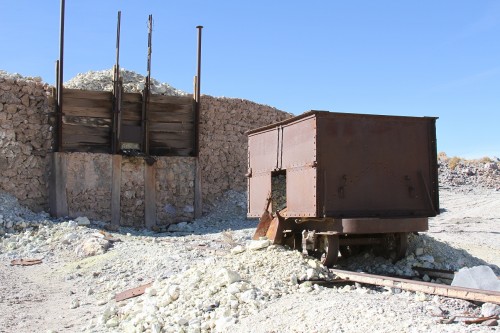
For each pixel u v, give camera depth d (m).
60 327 8.91
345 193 10.00
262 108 24.45
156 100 21.34
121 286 11.11
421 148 10.64
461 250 11.99
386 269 10.41
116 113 20.27
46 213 19.14
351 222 9.67
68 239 15.82
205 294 8.30
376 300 7.43
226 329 7.07
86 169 19.62
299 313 7.14
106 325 8.59
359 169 10.14
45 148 19.52
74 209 19.30
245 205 22.39
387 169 10.34
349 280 9.07
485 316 6.55
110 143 20.38
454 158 39.09
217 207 22.39
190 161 21.78
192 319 7.64
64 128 19.64
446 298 7.62
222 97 23.08
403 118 10.50
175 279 9.59
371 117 10.27
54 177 19.12
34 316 9.60
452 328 5.96
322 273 9.30
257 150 12.38
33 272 13.21
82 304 10.29
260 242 10.43
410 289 8.02
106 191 19.91
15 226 17.27
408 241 11.26
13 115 19.11
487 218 22.53
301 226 10.86
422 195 10.53
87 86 23.84
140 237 16.86
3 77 19.27
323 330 6.39
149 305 8.66
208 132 22.59
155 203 20.86
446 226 20.50
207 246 14.20
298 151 10.55
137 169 20.69
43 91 19.67
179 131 21.73
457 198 29.33
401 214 10.31
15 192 18.88
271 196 11.68
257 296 7.98
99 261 13.40
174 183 21.38
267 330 6.74
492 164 37.06
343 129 10.11
